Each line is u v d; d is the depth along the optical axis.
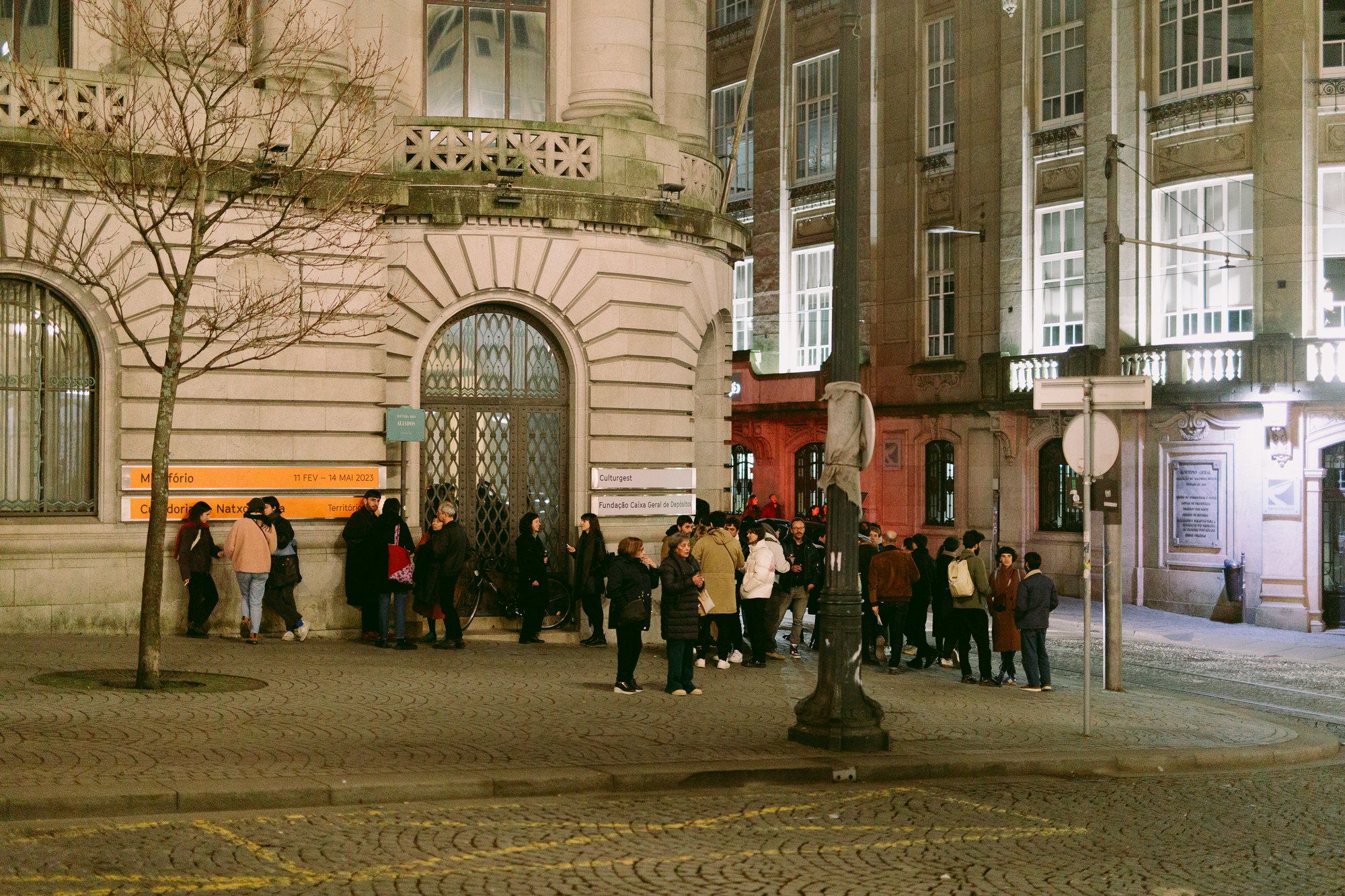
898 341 38.00
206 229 14.01
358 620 18.73
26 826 8.40
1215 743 13.27
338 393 18.64
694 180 21.72
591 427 20.28
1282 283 28.70
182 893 7.18
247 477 18.08
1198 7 30.44
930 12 37.31
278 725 11.58
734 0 44.25
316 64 18.55
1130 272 31.52
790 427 41.41
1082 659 21.97
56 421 17.33
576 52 20.92
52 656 14.88
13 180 16.70
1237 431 29.22
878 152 38.72
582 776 10.29
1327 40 28.75
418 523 19.50
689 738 12.12
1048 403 13.90
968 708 14.91
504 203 19.36
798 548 19.39
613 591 14.67
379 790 9.61
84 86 17.12
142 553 17.47
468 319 20.06
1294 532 28.09
